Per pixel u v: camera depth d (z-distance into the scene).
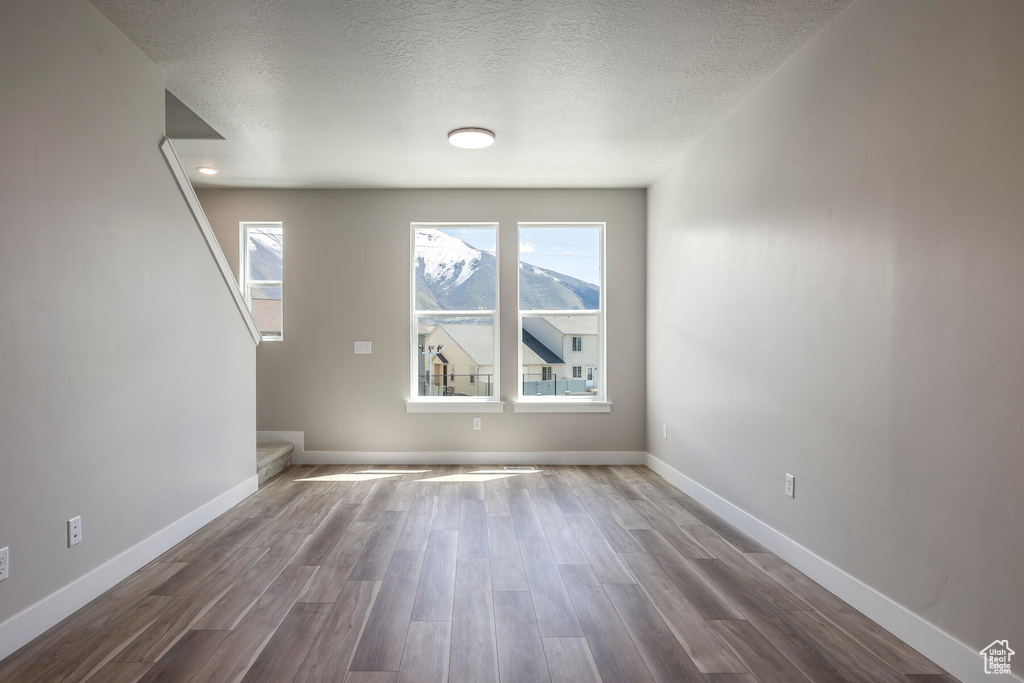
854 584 2.32
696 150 4.03
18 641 1.94
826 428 2.51
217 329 3.51
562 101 3.35
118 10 2.40
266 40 2.66
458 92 3.24
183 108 3.76
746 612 2.27
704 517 3.57
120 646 1.97
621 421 5.24
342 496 4.03
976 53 1.76
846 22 2.39
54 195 2.13
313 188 5.18
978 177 1.75
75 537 2.23
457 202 5.22
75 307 2.24
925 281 1.96
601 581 2.56
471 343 5.32
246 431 3.98
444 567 2.72
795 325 2.76
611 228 5.23
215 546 2.99
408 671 1.83
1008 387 1.66
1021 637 1.62
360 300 5.20
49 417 2.10
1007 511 1.66
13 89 1.94
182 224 3.06
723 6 2.40
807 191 2.66
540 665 1.87
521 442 5.23
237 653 1.93
